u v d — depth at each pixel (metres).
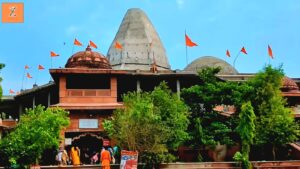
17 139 27.81
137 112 29.16
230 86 33.78
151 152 29.03
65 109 33.91
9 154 27.50
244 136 30.52
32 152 27.94
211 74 34.81
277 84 34.56
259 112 33.53
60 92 35.00
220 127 32.62
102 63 37.75
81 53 37.88
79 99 35.09
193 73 39.12
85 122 34.38
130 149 29.20
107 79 36.78
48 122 29.11
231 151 35.94
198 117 33.38
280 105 33.78
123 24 64.56
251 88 34.12
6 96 46.56
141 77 38.38
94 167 29.03
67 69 34.91
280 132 32.38
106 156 28.56
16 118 46.66
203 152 35.84
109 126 31.36
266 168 30.41
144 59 60.66
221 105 37.78
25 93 40.59
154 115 29.44
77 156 31.00
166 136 29.39
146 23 64.12
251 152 35.62
